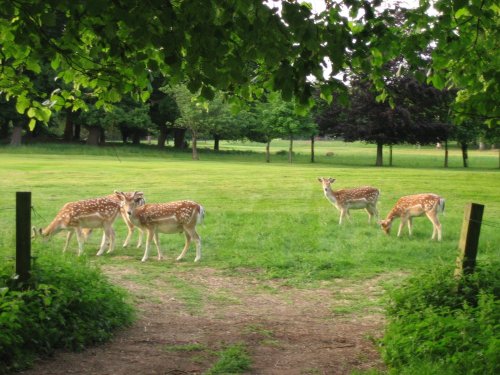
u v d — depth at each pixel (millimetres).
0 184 25547
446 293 7328
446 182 28766
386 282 11344
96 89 8078
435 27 6824
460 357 5602
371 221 18656
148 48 6324
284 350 7059
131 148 62781
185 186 26250
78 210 13750
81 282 7605
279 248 14375
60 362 6281
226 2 5387
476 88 8180
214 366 6312
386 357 6387
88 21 5980
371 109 54531
